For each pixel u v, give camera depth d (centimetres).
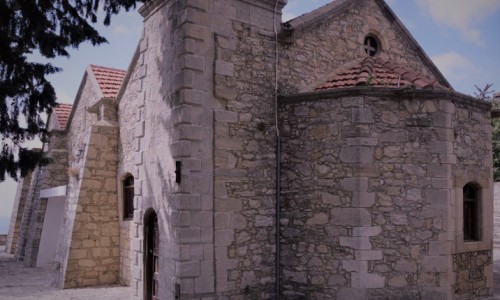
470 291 814
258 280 789
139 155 895
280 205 823
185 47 754
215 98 776
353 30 998
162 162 798
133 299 888
